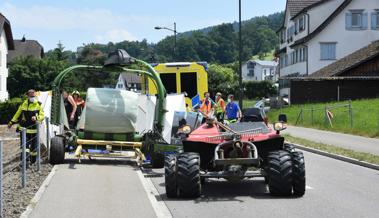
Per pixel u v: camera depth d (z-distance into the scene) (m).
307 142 22.91
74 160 15.98
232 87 75.81
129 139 15.68
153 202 9.99
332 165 16.70
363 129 26.98
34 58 74.00
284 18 72.31
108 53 15.60
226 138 10.77
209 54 133.50
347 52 58.31
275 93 85.62
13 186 11.68
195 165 10.45
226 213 9.36
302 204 10.14
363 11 58.00
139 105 15.84
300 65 61.75
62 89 16.64
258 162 10.25
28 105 15.10
